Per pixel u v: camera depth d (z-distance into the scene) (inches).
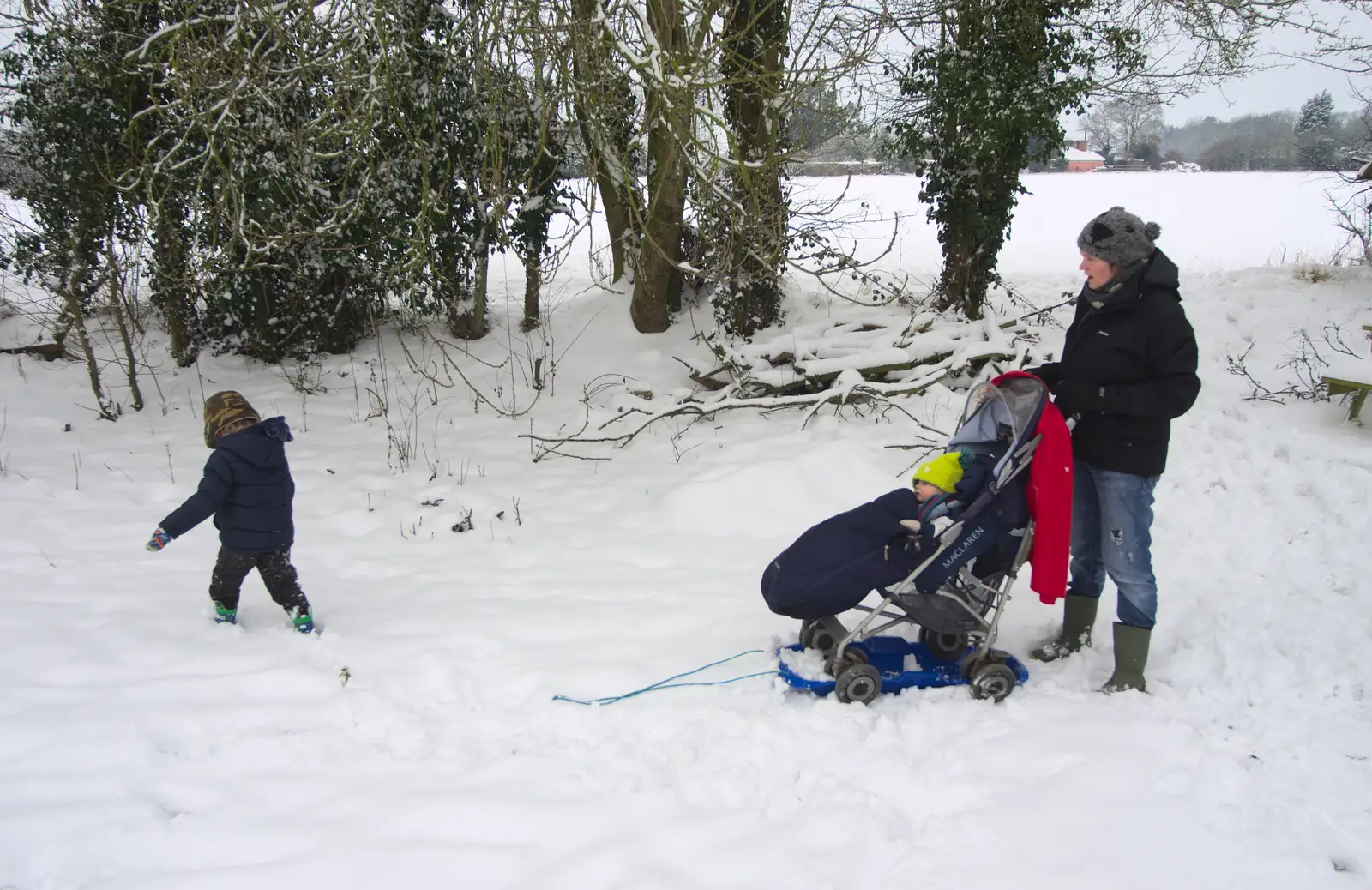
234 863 112.4
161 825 119.3
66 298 339.0
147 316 415.2
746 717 147.5
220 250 339.3
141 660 166.1
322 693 157.2
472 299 422.6
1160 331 144.1
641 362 387.2
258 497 172.6
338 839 116.2
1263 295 413.7
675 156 324.2
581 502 269.9
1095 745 136.6
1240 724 143.4
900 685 158.7
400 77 293.1
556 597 201.0
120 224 354.9
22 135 340.2
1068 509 148.9
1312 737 138.9
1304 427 289.7
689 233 419.5
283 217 331.0
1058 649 171.3
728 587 206.1
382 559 227.8
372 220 363.9
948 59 381.1
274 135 321.7
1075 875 108.5
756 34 325.4
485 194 371.2
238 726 145.0
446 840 116.1
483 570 220.4
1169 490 257.4
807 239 375.9
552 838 116.4
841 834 117.1
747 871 109.6
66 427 329.1
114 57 316.2
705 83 239.5
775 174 329.1
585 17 253.9
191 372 384.5
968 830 117.1
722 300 378.0
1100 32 388.5
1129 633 153.4
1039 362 368.5
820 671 157.8
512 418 347.3
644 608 192.7
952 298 416.8
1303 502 234.5
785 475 263.3
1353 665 158.9
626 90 303.6
